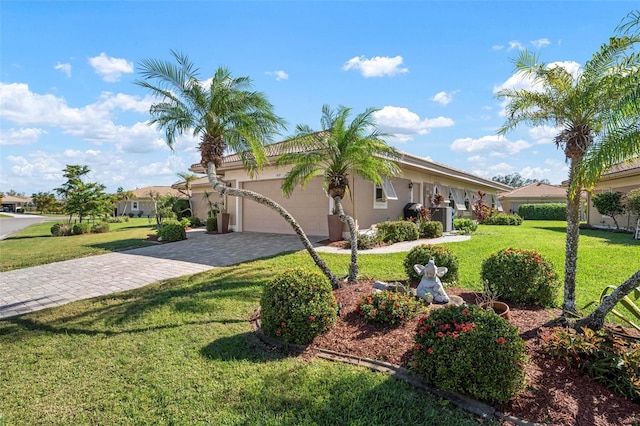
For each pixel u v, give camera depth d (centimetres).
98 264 1189
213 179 793
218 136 817
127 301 740
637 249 1245
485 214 2778
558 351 412
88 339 549
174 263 1157
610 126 400
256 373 425
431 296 624
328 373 420
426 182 2209
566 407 340
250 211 2009
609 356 374
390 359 448
